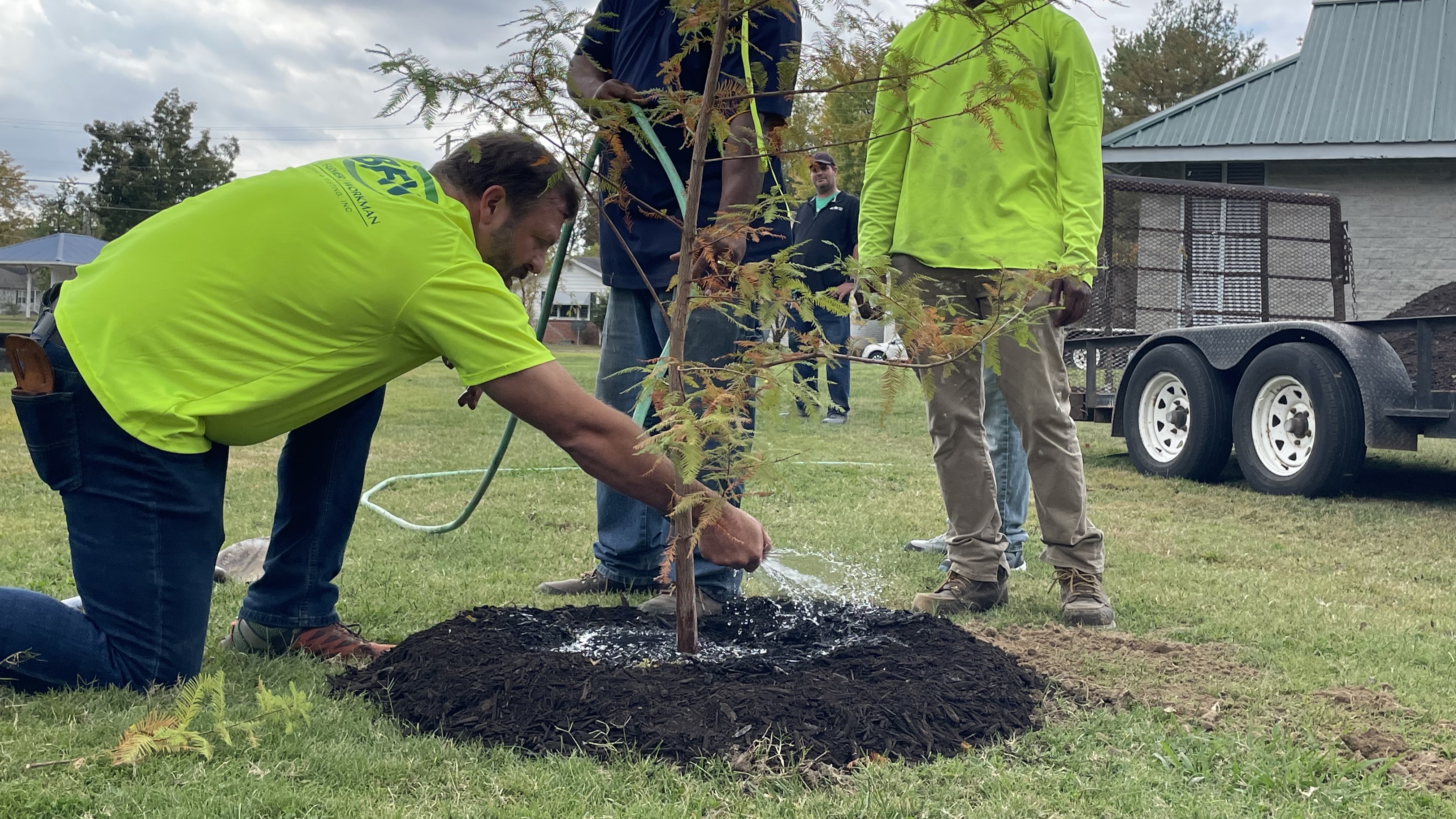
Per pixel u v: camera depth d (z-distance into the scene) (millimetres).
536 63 2111
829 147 2176
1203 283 7926
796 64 2123
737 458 1944
